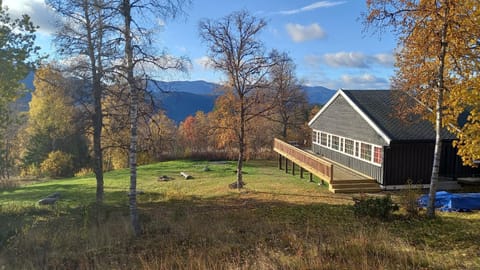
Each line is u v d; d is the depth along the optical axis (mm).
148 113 12016
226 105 19094
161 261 7613
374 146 18312
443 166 18156
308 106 45219
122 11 10406
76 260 8266
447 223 10875
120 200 17500
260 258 7605
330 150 24922
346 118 21984
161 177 25312
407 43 11203
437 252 8086
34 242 9391
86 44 13836
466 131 11055
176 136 40312
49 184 25688
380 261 7215
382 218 11500
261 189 19016
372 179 17891
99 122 15266
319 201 15336
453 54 10719
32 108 28438
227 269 7102
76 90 14508
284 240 9312
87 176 30406
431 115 12227
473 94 10430
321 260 7371
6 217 12891
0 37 11648
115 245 9469
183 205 15719
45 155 34438
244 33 18078
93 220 11844
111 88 13859
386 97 21453
